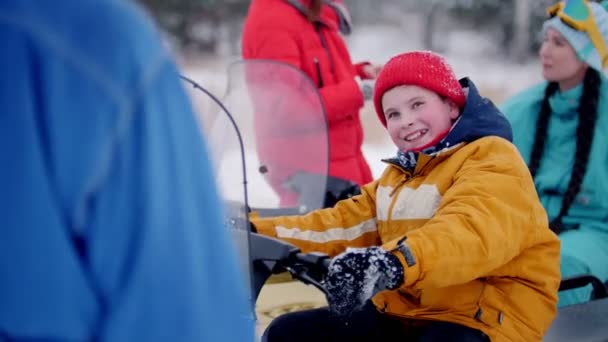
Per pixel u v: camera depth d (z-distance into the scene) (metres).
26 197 0.83
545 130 3.38
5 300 0.83
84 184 0.84
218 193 1.00
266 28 3.26
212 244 0.95
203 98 2.02
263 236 1.86
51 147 0.84
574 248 3.04
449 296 1.94
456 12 17.91
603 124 3.26
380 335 2.07
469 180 1.87
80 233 0.85
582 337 2.09
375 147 7.61
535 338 1.94
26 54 0.85
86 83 0.85
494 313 1.92
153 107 0.88
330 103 3.13
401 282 1.59
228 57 15.36
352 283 1.54
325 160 2.54
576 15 3.23
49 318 0.83
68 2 0.88
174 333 0.87
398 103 2.04
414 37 17.53
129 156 0.86
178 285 0.88
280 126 2.51
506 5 17.75
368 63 3.56
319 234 2.23
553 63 3.31
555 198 3.33
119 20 0.89
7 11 0.86
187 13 15.91
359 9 17.80
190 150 0.94
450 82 2.04
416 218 2.03
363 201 2.27
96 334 0.85
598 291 2.44
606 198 3.22
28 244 0.83
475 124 2.00
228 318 0.95
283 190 2.50
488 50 17.34
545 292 1.97
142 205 0.86
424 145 2.04
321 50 3.29
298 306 2.59
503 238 1.75
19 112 0.83
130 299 0.85
